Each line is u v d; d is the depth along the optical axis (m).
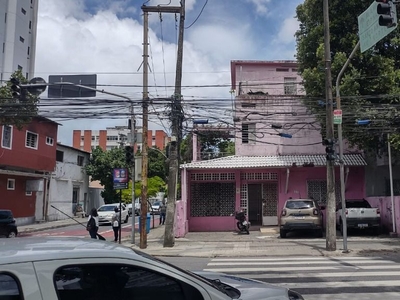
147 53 17.08
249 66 27.50
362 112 17.80
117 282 2.72
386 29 9.94
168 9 17.31
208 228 22.66
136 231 26.42
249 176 23.02
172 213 17.09
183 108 17.38
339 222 19.55
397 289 8.36
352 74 18.09
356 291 8.22
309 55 20.73
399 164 21.25
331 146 14.70
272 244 16.95
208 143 35.69
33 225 30.27
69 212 38.34
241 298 3.28
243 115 23.69
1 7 38.28
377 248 15.11
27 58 42.06
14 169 29.09
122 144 41.78
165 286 2.86
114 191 42.34
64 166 37.72
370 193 22.20
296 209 18.50
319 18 20.23
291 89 27.08
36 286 2.41
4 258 2.46
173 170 17.20
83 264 2.62
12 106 17.11
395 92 17.84
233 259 13.47
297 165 21.73
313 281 9.27
